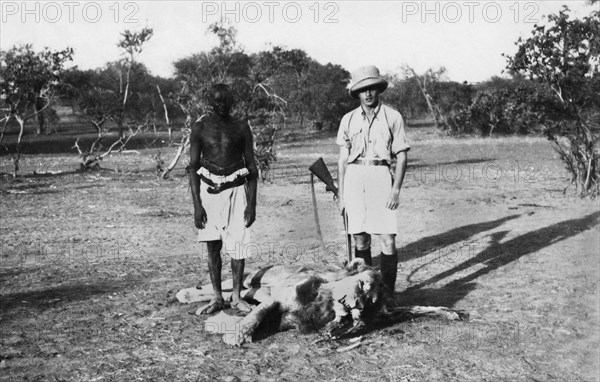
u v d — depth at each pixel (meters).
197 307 5.77
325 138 48.50
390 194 5.50
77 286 6.65
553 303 5.68
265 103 19.53
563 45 13.55
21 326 5.27
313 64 59.97
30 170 24.75
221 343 4.80
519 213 11.53
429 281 6.68
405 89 63.03
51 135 53.44
